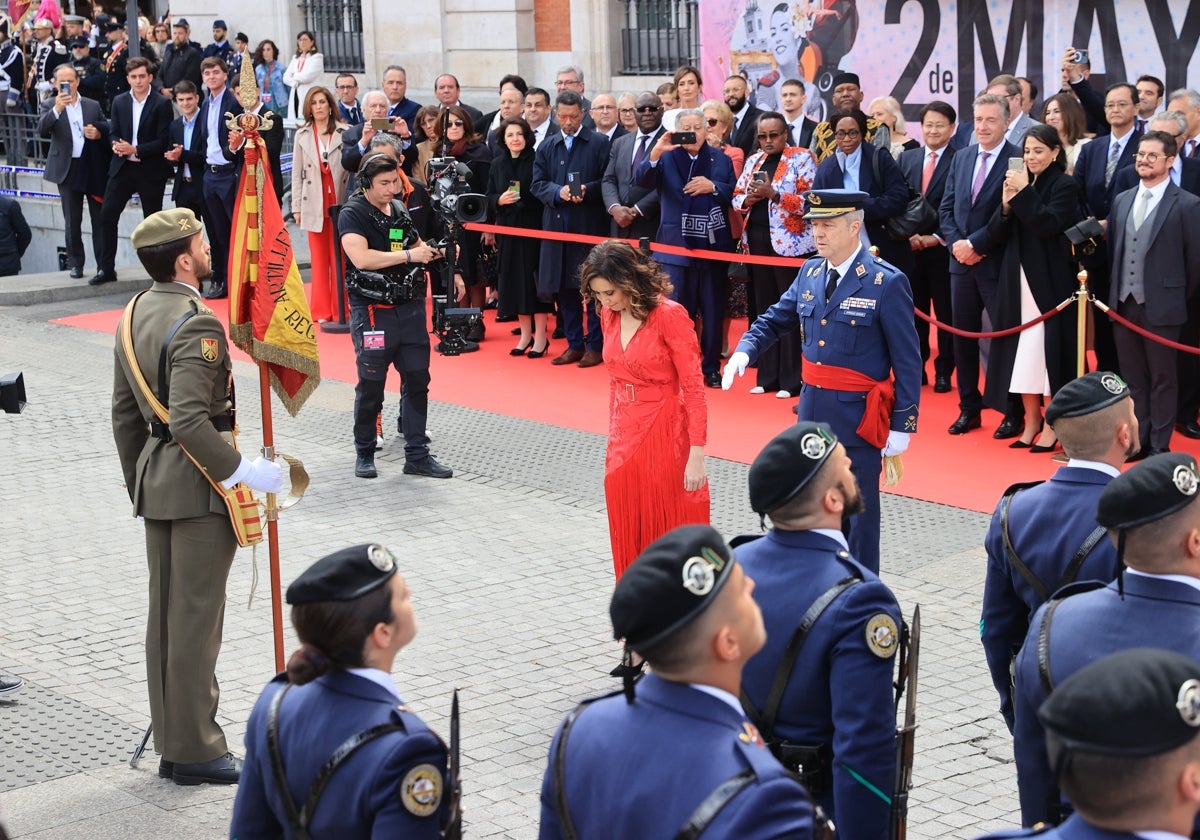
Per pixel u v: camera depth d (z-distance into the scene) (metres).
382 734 3.08
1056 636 3.67
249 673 6.54
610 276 6.12
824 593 3.71
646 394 6.36
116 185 14.97
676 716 2.81
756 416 10.41
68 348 12.99
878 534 6.56
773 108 14.33
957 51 12.89
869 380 6.38
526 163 11.91
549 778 2.94
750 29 14.31
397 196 9.70
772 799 2.70
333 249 13.36
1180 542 3.54
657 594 2.78
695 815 2.69
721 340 11.30
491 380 11.64
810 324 6.49
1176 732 2.29
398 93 14.11
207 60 14.23
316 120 13.09
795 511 3.80
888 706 3.64
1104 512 3.61
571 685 6.37
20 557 8.05
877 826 3.61
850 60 13.59
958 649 6.65
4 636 7.00
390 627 3.16
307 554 8.01
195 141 14.52
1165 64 11.80
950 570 7.59
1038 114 12.53
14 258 16.64
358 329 9.21
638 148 11.27
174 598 5.43
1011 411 9.70
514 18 18.61
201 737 5.47
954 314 9.86
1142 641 3.55
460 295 10.10
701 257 10.92
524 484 9.21
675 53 17.55
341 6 21.03
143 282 15.50
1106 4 12.00
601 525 8.46
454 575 7.70
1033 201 9.00
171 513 5.34
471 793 5.43
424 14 19.55
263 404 5.94
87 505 8.91
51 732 5.98
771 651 3.72
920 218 10.10
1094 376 4.30
